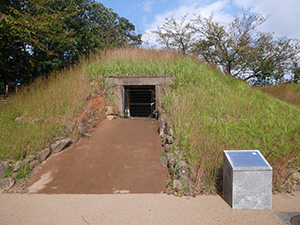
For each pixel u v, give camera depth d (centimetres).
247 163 395
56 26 1322
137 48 1350
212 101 836
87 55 1450
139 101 1235
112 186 490
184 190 450
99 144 690
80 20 1716
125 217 358
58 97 868
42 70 1508
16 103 888
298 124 732
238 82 1132
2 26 1070
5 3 1228
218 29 1744
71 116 769
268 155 526
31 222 346
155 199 428
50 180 520
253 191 387
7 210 390
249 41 1706
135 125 855
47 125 690
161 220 348
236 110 792
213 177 481
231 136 620
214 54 1778
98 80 1025
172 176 503
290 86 1516
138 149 653
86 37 1681
